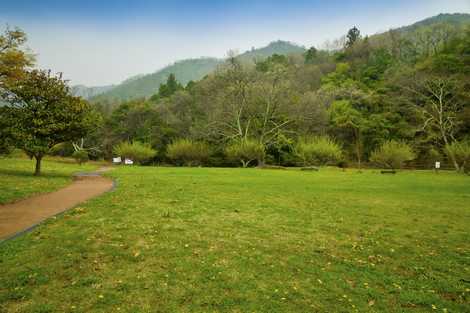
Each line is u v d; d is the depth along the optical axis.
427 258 7.35
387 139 51.19
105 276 5.54
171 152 49.03
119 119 61.72
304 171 35.78
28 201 11.95
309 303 5.05
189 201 12.67
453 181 24.58
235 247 7.37
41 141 19.27
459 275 6.45
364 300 5.26
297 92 56.84
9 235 7.55
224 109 52.09
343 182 22.62
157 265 6.09
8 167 25.20
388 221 10.82
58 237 7.33
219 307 4.76
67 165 34.16
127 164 45.25
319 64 82.50
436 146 48.88
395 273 6.45
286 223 9.95
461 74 48.28
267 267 6.32
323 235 8.84
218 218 10.07
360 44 81.50
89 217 9.33
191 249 7.03
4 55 24.39
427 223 10.68
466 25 69.88
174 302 4.83
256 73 52.59
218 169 35.00
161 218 9.56
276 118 53.88
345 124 52.31
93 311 4.49
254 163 50.66
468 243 8.57
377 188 19.45
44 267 5.73
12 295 4.77
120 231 7.99
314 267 6.49
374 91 57.69
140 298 4.89
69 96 20.47
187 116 59.25
